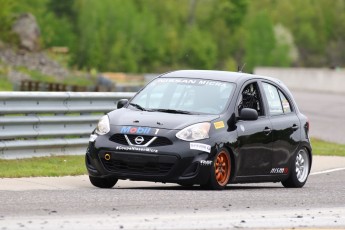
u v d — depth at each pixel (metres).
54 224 25.83
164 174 35.12
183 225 26.59
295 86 162.25
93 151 36.00
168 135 35.28
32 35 162.00
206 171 35.44
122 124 36.00
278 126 39.62
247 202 32.56
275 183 43.88
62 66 168.00
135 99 38.38
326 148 66.56
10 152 45.34
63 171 42.12
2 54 154.50
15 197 31.25
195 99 37.59
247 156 37.66
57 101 48.47
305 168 41.75
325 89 152.88
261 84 39.81
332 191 38.47
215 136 35.81
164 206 30.31
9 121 45.16
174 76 39.09
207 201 32.06
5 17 160.75
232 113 37.19
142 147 35.22
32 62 157.50
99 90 100.88
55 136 47.97
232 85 38.28
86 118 50.06
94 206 29.61
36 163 45.00
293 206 32.38
